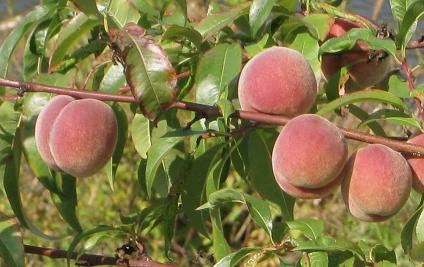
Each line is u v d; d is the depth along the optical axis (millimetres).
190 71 1479
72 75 1497
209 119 1394
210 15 1469
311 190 1317
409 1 1436
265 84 1340
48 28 1552
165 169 1502
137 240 1497
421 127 1360
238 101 1421
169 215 1521
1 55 1533
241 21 1497
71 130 1366
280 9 1478
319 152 1292
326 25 1459
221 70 1423
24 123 1479
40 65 1558
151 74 1358
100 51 1532
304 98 1341
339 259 1350
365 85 1493
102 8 1554
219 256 1420
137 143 1488
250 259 1352
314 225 1352
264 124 1365
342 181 1324
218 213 1423
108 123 1377
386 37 1438
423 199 1358
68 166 1375
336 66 1482
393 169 1307
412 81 1396
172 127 1486
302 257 1337
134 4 1510
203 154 1480
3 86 1482
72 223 1511
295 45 1455
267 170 1472
